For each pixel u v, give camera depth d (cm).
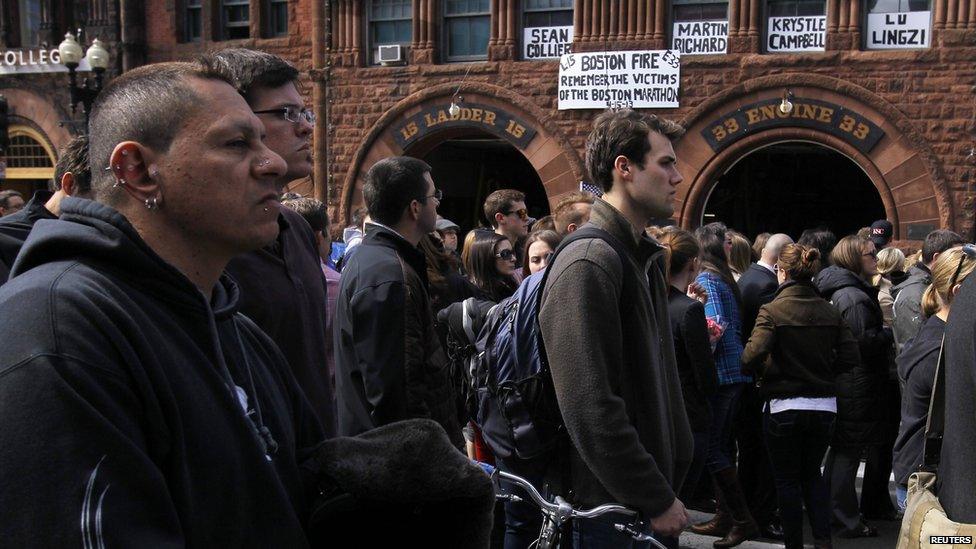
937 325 449
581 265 294
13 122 1738
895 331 642
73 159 289
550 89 1435
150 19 1650
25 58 1703
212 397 150
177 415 142
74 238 145
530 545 337
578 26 1413
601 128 321
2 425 125
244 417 155
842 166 1786
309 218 563
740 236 781
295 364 302
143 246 149
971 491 259
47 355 129
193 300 154
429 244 527
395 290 364
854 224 1819
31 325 131
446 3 1515
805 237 815
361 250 384
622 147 312
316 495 177
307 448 183
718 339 610
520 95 1448
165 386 141
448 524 178
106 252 146
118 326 139
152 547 130
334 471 170
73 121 1683
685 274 541
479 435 501
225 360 165
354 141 1552
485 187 1931
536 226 639
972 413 259
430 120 1506
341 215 1563
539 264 558
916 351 450
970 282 268
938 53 1259
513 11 1452
